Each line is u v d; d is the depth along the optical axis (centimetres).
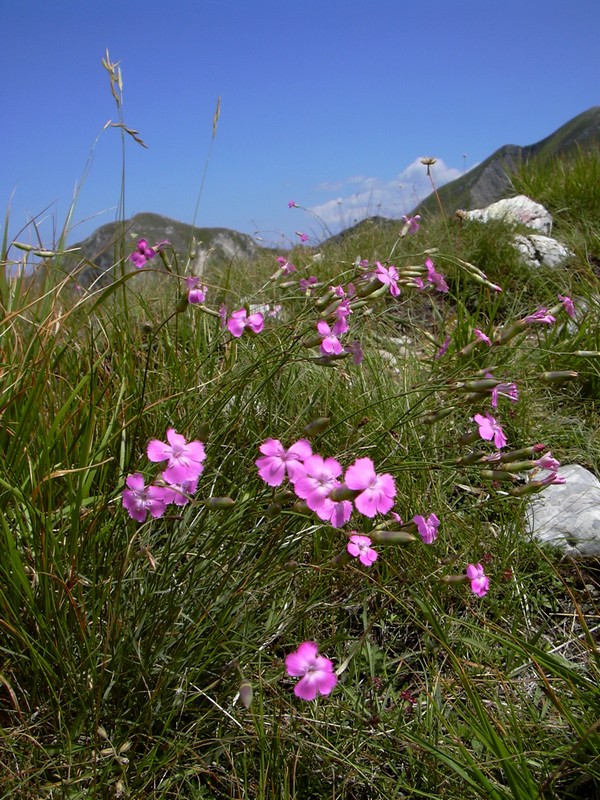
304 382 56
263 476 29
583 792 31
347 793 32
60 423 38
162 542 39
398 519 33
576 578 47
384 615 42
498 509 50
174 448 29
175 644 34
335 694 36
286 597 39
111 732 32
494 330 66
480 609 43
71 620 32
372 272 42
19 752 30
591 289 80
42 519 31
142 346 48
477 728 30
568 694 35
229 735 32
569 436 60
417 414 40
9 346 42
